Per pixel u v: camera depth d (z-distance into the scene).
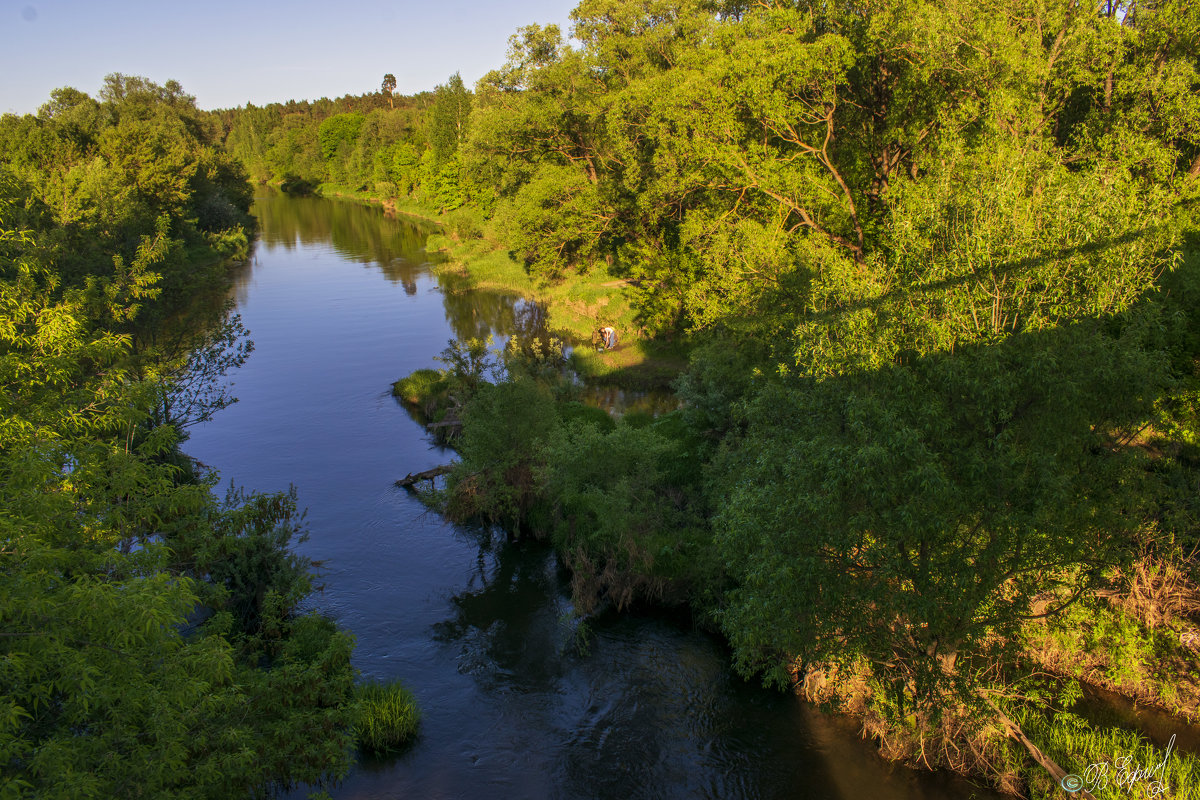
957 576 10.90
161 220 30.36
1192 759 12.02
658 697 15.18
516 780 13.17
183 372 25.33
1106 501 11.52
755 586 12.66
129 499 11.85
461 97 91.50
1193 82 21.33
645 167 34.66
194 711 9.09
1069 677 14.18
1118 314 12.05
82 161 59.38
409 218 103.12
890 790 12.65
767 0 32.12
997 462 10.66
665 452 21.81
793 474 11.61
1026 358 10.85
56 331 12.30
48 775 7.10
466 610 18.34
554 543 20.81
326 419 31.69
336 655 13.62
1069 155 22.42
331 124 142.75
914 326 11.94
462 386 29.50
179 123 90.75
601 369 34.69
